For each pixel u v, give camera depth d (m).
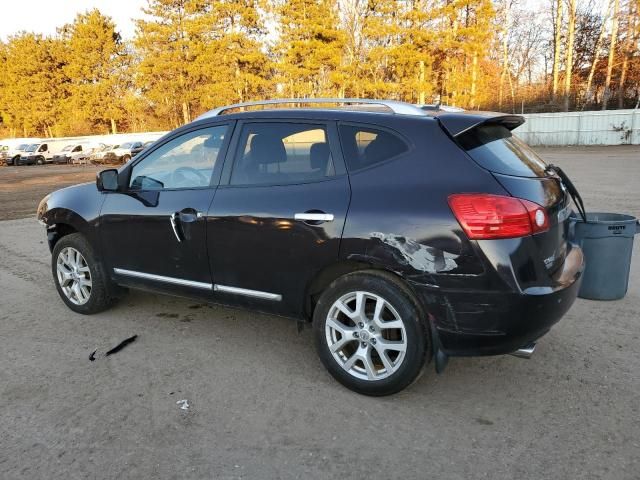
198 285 3.76
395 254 2.87
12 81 70.06
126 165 4.21
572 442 2.68
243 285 3.52
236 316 4.55
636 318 4.29
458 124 2.93
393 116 3.12
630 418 2.89
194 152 3.82
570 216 3.43
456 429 2.82
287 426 2.87
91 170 32.44
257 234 3.36
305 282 3.23
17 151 43.94
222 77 46.25
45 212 4.68
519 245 2.71
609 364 3.53
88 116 61.62
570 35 40.62
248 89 46.66
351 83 40.03
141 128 62.06
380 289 2.97
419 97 40.09
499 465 2.52
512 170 2.94
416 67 39.41
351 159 3.14
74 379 3.42
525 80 50.81
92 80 63.09
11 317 4.59
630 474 2.43
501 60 49.34
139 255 4.07
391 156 3.03
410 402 3.10
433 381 3.35
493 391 3.21
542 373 3.43
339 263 3.11
